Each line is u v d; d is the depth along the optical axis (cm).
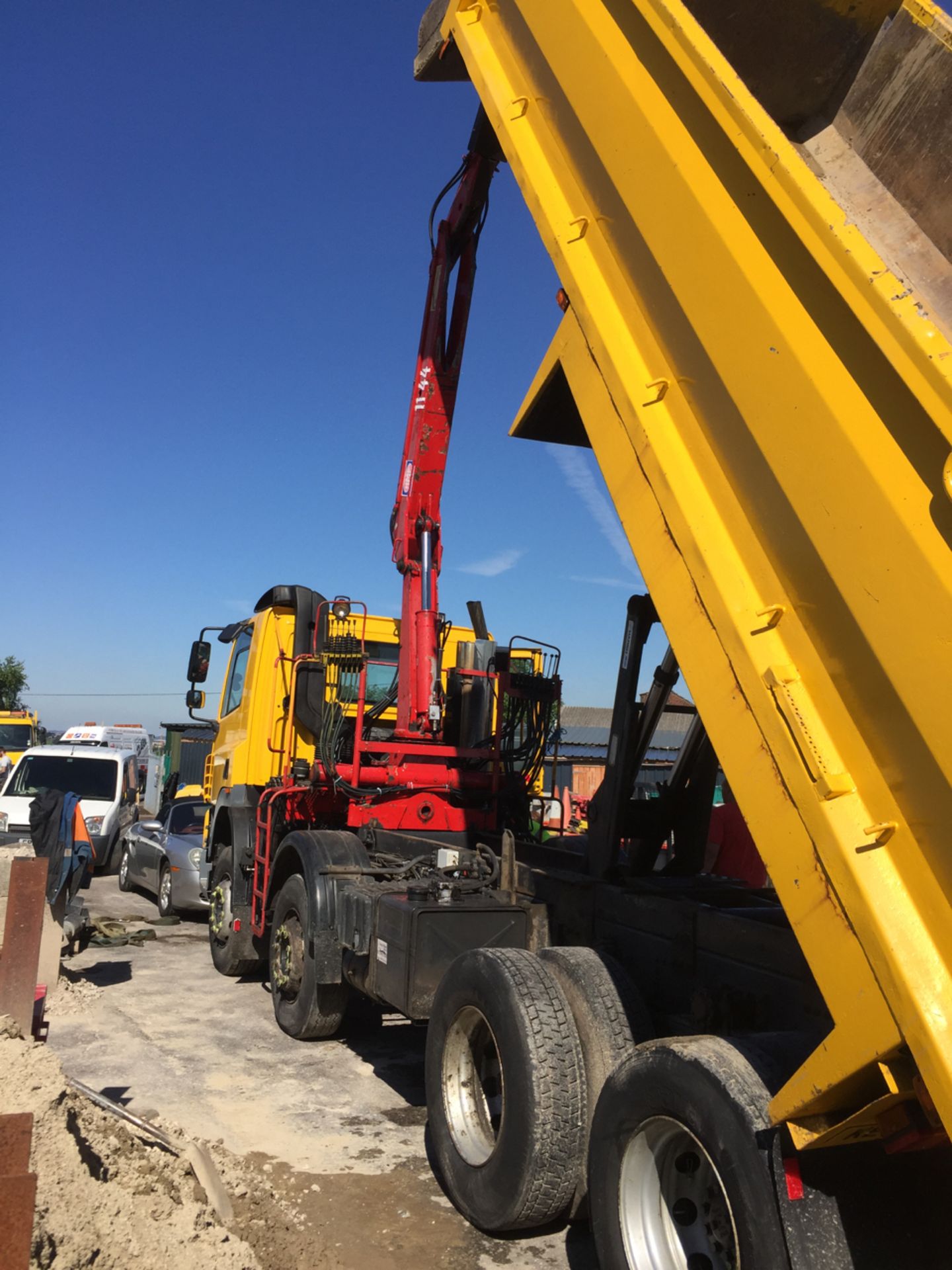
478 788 685
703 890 399
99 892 1378
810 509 229
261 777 768
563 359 351
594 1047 353
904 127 306
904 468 203
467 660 729
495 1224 352
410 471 690
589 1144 312
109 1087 511
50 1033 608
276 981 641
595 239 329
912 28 303
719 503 267
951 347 190
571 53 346
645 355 304
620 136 312
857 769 216
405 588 698
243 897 779
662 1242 279
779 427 240
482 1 424
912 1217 235
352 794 656
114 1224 272
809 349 231
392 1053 600
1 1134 216
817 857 218
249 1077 543
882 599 207
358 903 528
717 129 268
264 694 780
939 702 192
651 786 447
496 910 465
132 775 1700
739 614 250
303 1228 363
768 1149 235
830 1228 228
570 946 441
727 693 252
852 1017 206
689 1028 354
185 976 812
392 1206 390
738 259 257
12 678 5444
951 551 191
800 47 321
